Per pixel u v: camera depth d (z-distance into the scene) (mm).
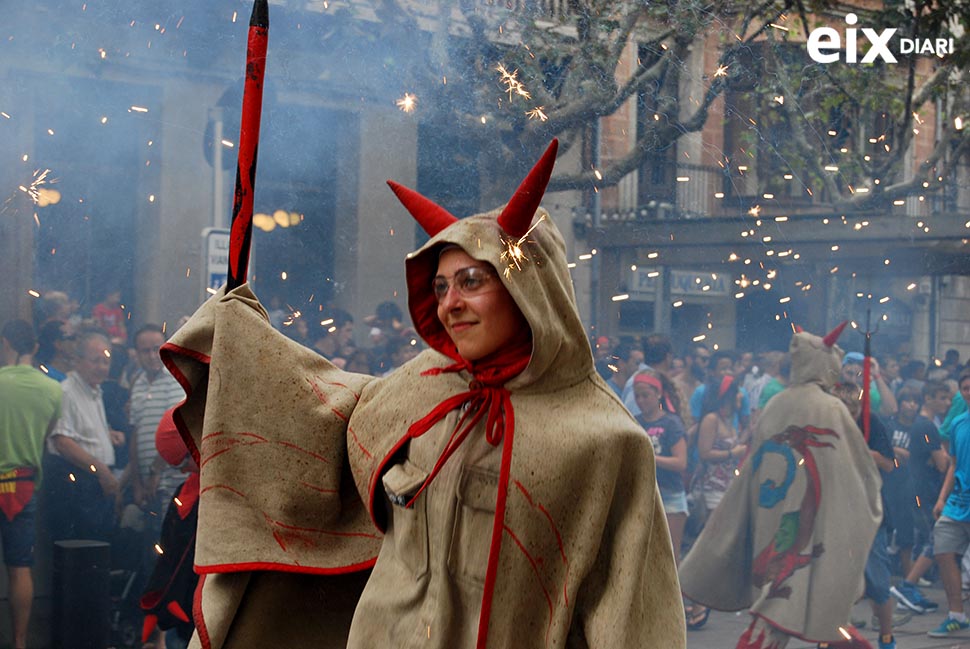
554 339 2330
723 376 7641
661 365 7008
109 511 6078
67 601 5602
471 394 2420
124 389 6352
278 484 2684
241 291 2803
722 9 8945
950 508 7375
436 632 2379
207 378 2830
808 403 5859
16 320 6004
